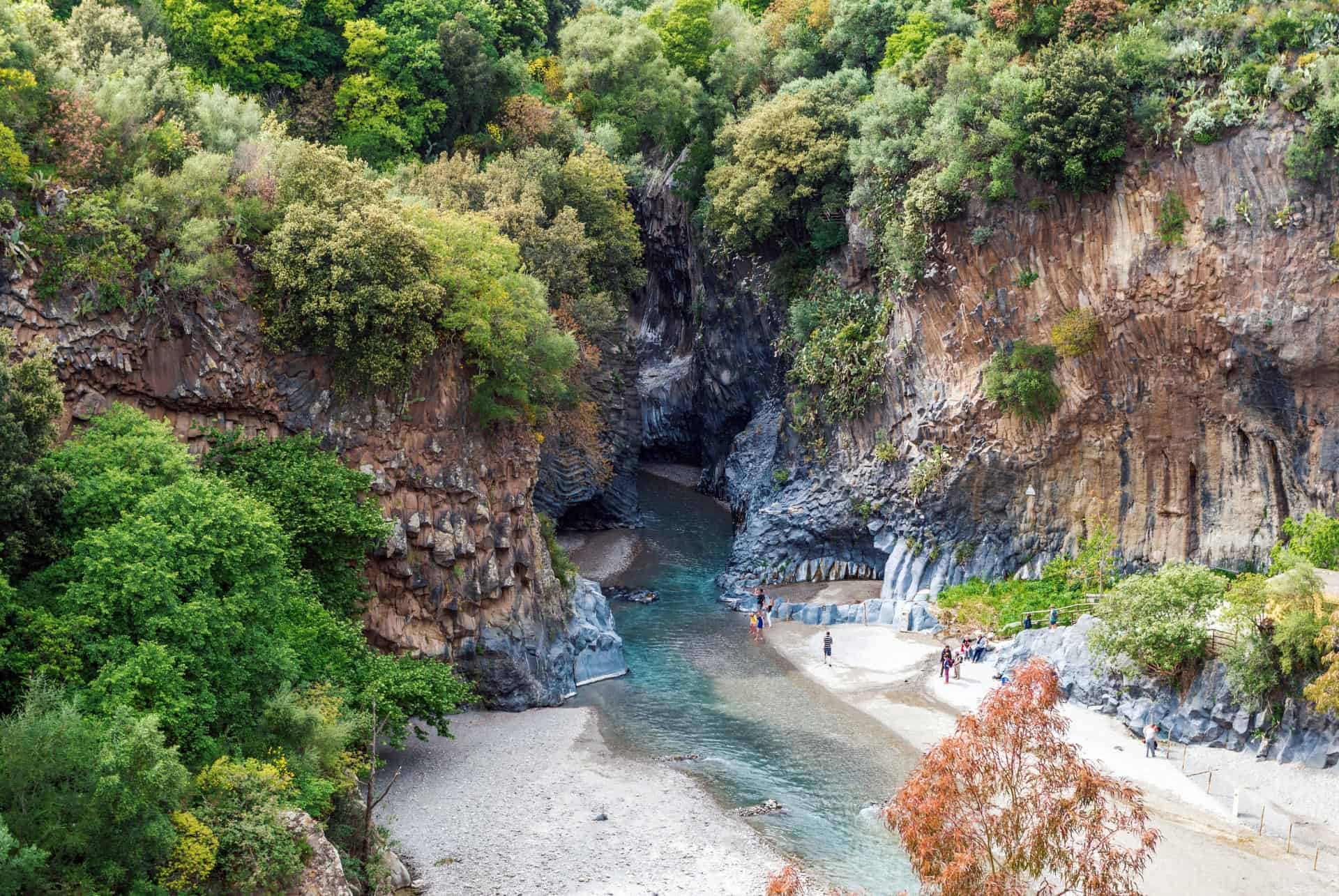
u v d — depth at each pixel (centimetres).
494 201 6875
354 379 4806
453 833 3847
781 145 7469
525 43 9050
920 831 2273
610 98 8900
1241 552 5941
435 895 3441
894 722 5019
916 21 7675
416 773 4328
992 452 6500
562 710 5138
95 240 4172
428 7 7669
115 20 5409
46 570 3209
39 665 2955
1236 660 4459
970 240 6397
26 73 4212
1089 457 6334
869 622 6494
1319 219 5566
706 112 8719
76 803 2478
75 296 4119
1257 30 5806
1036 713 2330
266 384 4688
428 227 5147
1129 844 3819
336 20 7512
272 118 5375
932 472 6656
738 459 8306
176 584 3200
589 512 8294
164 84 4916
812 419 7462
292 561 4281
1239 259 5728
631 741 4806
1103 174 5975
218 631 3275
